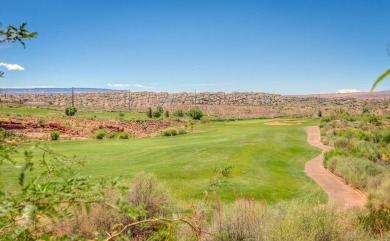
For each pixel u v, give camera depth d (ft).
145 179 27.45
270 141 128.36
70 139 168.96
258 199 51.57
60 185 5.50
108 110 523.70
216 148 101.65
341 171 72.74
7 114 263.70
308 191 60.08
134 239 17.70
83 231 17.92
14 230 5.21
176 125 274.57
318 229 19.70
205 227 19.88
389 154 104.58
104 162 83.10
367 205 40.47
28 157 5.98
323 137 149.28
